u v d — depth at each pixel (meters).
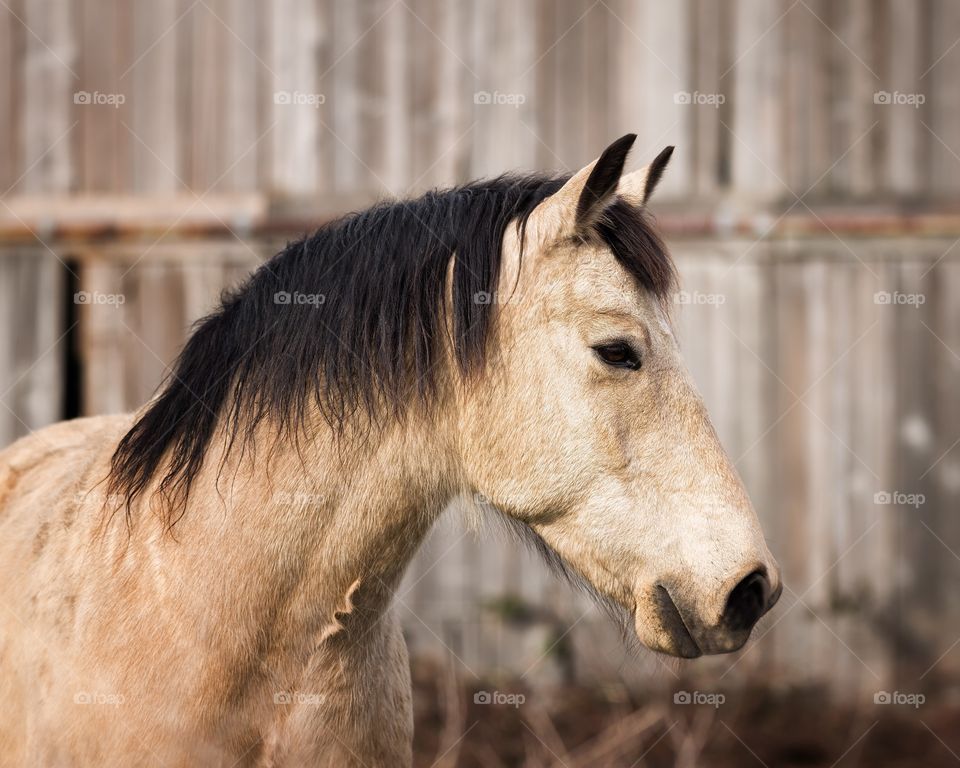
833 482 10.84
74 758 3.93
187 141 10.71
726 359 10.82
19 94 10.73
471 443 4.14
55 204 10.75
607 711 9.90
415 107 10.69
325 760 4.14
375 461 4.09
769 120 10.76
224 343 4.32
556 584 10.77
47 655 4.10
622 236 4.09
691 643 3.92
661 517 3.95
